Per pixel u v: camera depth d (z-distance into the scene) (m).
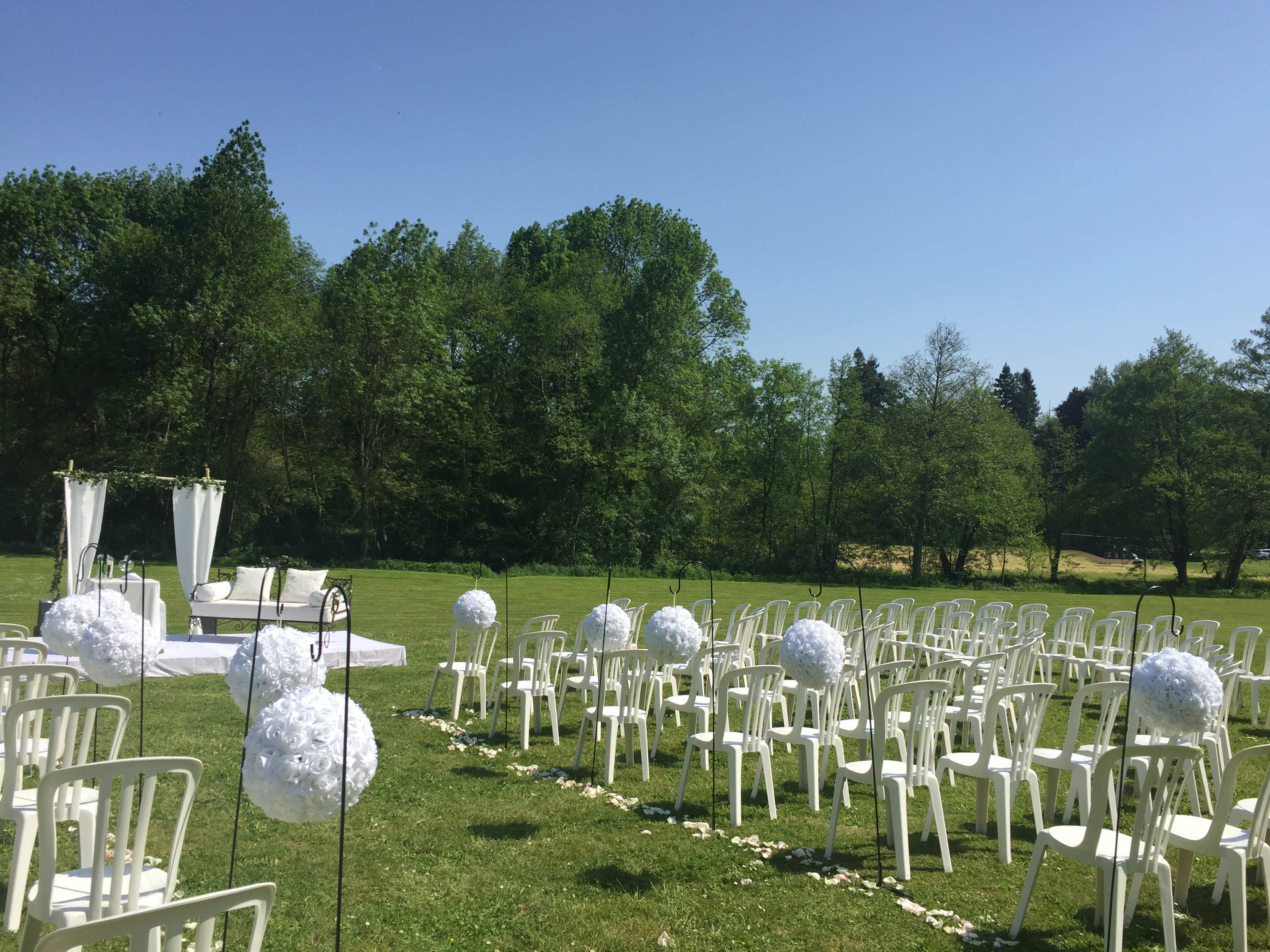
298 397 32.72
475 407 37.47
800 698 5.66
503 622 15.12
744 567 40.06
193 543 12.55
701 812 5.50
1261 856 3.83
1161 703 4.55
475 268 39.88
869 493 39.00
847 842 5.02
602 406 35.97
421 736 7.16
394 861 4.54
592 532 36.56
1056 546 43.22
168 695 8.49
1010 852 4.92
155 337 30.34
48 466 31.83
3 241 30.75
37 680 4.25
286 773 2.87
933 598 26.78
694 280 38.59
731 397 41.22
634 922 3.89
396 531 36.84
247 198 31.16
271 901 2.04
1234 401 38.66
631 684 6.24
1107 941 3.47
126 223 33.56
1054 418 61.38
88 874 3.19
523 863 4.55
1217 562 38.53
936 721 4.71
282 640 4.89
